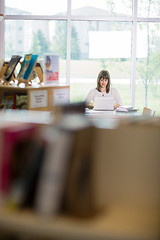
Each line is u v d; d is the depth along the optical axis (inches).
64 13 305.1
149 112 206.5
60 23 306.5
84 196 53.9
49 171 51.9
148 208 56.1
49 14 305.1
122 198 57.2
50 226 50.6
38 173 53.1
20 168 54.6
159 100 308.7
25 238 55.3
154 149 55.8
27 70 160.2
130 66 307.9
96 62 308.7
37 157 53.1
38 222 51.1
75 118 60.1
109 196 57.5
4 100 166.1
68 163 51.6
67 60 308.0
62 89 161.0
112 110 235.3
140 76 307.3
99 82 268.5
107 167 57.6
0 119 66.9
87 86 310.7
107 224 51.0
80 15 304.5
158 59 306.0
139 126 56.7
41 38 307.9
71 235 49.8
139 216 53.4
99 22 306.8
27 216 52.0
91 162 55.2
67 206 52.7
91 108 242.2
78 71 309.6
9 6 304.8
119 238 49.1
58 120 59.4
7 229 52.2
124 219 52.5
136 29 304.2
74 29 306.8
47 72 156.3
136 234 49.5
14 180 55.0
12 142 55.1
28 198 53.7
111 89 271.4
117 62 308.2
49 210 51.6
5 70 172.1
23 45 308.3
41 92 153.3
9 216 52.4
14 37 307.4
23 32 307.3
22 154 54.7
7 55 309.1
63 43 308.2
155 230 49.9
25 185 53.5
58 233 50.2
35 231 50.9
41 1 304.7
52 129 55.6
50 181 51.7
